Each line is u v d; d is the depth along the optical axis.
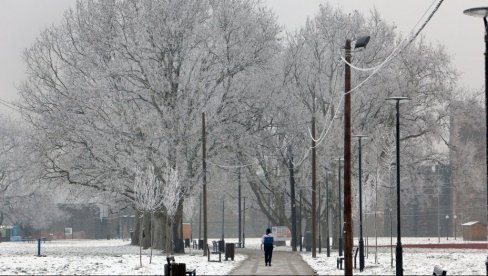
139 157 100.38
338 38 121.12
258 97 109.62
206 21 107.25
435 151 132.88
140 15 103.94
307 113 120.00
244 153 111.69
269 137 120.69
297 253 105.81
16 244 174.62
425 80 124.81
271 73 111.38
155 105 104.25
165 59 104.81
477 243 152.75
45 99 106.12
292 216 119.44
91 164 103.81
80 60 105.62
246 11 108.50
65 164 104.94
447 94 125.12
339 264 69.81
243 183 137.50
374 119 119.19
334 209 122.12
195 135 103.00
